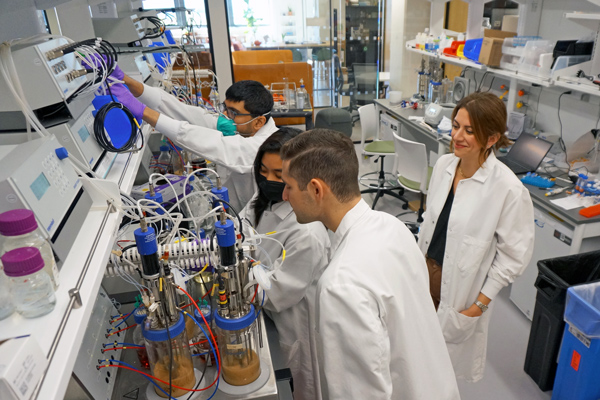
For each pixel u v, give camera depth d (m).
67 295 0.70
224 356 1.08
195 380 1.11
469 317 1.73
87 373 0.98
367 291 0.94
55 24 1.67
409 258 1.06
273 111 4.36
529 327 2.53
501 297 2.80
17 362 0.50
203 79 4.71
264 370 1.14
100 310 1.15
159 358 1.04
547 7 3.07
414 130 4.39
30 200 0.71
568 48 2.49
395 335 1.00
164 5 4.46
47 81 0.94
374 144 4.14
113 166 1.26
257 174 1.43
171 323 1.02
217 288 1.15
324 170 1.01
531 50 2.81
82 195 0.97
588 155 2.66
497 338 2.45
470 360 1.88
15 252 0.63
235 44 5.51
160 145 2.51
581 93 2.79
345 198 1.06
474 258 1.68
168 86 2.73
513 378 2.19
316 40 5.68
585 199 2.31
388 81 6.14
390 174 4.60
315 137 1.04
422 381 1.05
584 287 1.84
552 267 2.06
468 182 1.71
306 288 1.37
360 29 5.70
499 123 1.59
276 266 1.34
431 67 4.52
